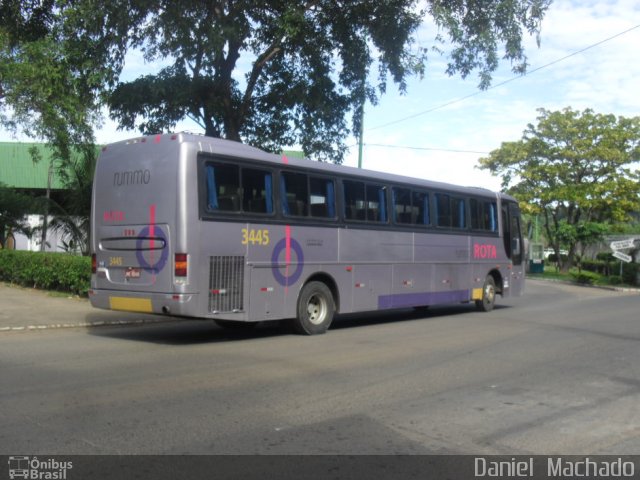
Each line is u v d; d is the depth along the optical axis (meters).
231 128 16.50
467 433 5.84
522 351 10.38
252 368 8.55
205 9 14.85
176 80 15.02
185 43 14.22
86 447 5.24
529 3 14.97
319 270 12.07
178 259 9.88
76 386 7.32
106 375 7.95
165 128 15.79
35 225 26.88
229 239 10.43
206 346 10.45
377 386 7.62
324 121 17.31
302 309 11.74
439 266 15.26
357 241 12.93
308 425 5.98
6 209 24.88
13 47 18.30
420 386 7.66
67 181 20.83
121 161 10.69
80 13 14.09
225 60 15.93
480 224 16.95
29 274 18.33
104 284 10.84
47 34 16.23
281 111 17.48
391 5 15.75
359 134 17.58
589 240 36.91
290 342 11.04
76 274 16.42
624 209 36.03
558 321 14.87
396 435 5.73
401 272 14.07
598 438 5.77
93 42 14.77
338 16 16.33
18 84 18.69
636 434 5.90
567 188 35.75
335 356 9.62
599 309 18.19
